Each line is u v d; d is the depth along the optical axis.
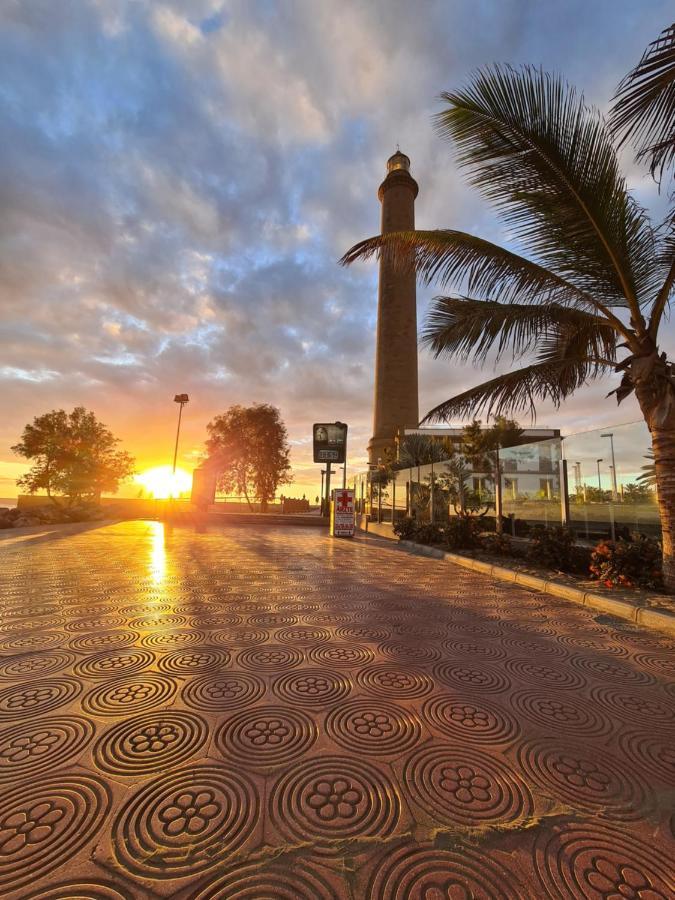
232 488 33.69
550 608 5.10
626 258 5.60
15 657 3.26
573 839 1.57
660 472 5.62
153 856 1.46
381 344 34.31
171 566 7.80
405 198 36.47
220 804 1.71
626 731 2.35
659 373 5.57
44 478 21.88
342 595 5.62
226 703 2.57
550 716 2.49
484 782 1.89
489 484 11.38
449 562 9.01
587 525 8.48
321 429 26.83
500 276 6.14
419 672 3.10
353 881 1.37
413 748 2.14
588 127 4.98
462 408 7.28
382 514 19.47
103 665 3.12
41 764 1.95
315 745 2.14
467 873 1.41
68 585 5.99
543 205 5.54
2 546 10.42
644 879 1.40
